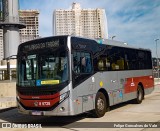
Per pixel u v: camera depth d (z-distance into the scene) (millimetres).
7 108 16641
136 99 16469
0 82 25484
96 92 12133
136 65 16688
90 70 11805
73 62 10641
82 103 11023
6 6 58562
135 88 16266
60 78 10383
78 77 10852
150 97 20188
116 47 14492
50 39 10867
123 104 16562
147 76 18188
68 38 10609
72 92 10406
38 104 10625
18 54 11602
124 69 15094
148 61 18609
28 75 11078
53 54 10711
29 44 11336
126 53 15531
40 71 10805
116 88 14031
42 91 10539
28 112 10875
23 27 60938
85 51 11586
